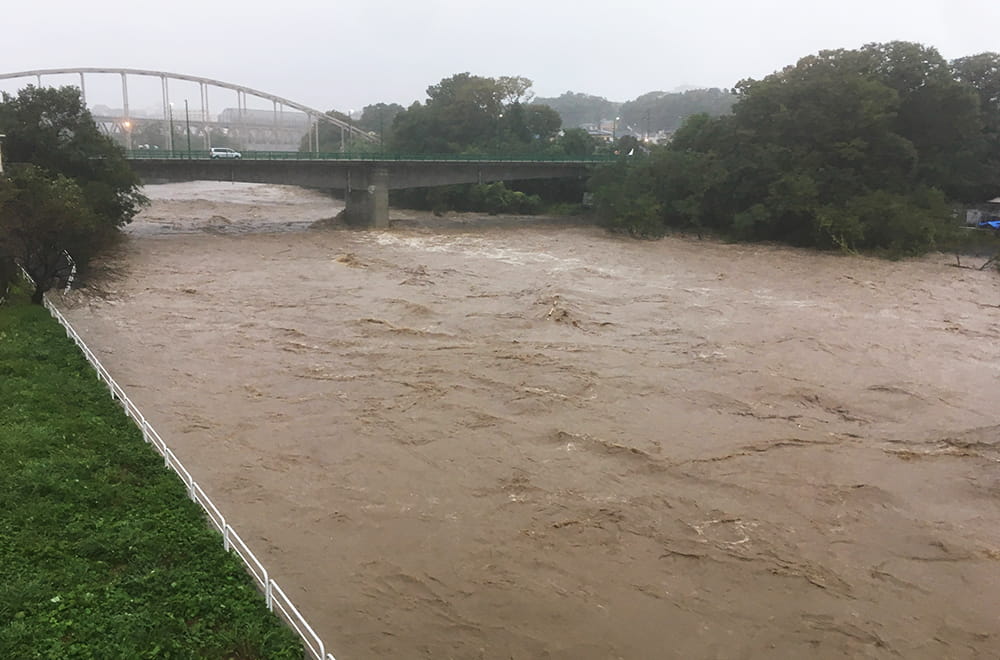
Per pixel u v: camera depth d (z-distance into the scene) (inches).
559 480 862.5
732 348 1384.1
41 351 1098.7
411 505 795.4
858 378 1236.5
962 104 2886.3
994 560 730.8
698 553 727.1
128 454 797.2
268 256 2257.6
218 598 563.2
